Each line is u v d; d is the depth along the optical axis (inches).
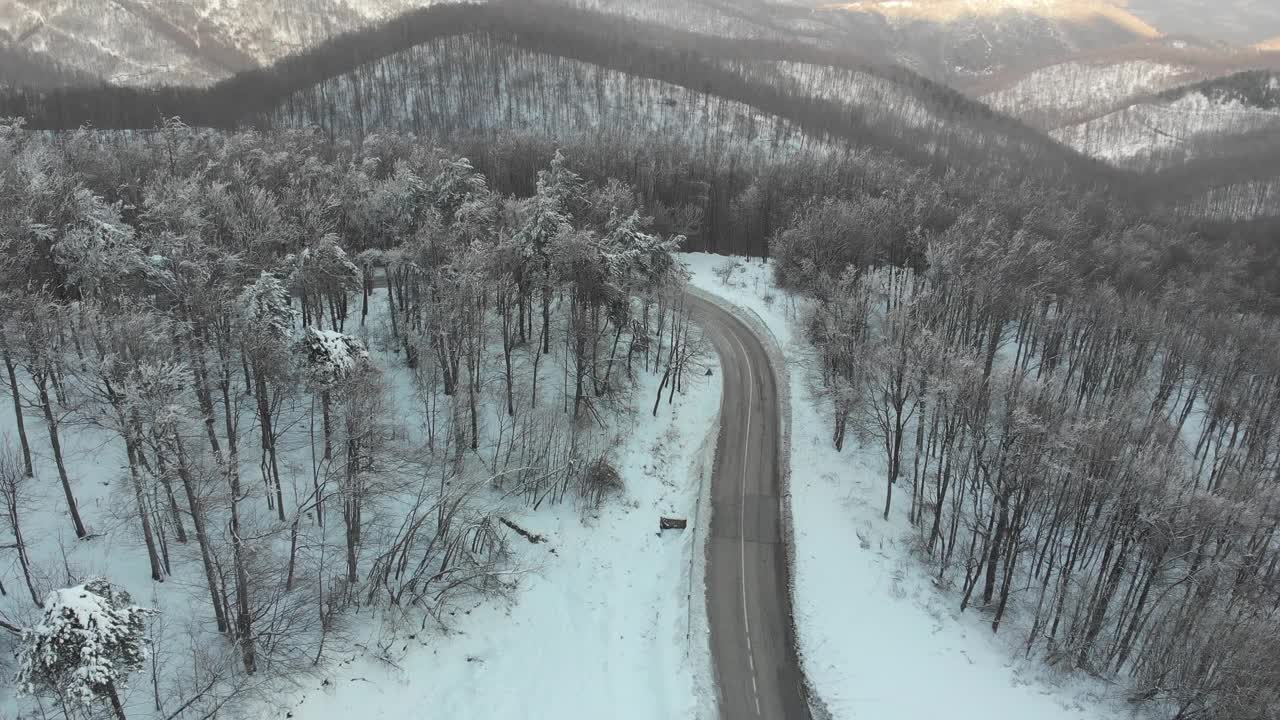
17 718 1245.1
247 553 1433.3
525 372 2546.8
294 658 1470.2
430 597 1729.8
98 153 3277.6
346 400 1696.6
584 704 1620.3
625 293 2559.1
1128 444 2020.2
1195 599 1819.6
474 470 2116.1
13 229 1811.0
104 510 1695.4
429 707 1528.1
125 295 1780.3
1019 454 1833.2
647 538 2145.7
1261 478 2177.7
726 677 1699.1
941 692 1694.1
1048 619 1891.0
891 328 2733.8
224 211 2277.3
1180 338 3058.6
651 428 2598.4
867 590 1972.2
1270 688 1558.8
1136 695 1736.0
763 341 3272.6
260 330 1717.5
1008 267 3016.7
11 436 1815.9
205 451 1680.6
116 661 1128.2
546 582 1900.8
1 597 1449.3
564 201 2974.9
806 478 2427.4
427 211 2516.0
